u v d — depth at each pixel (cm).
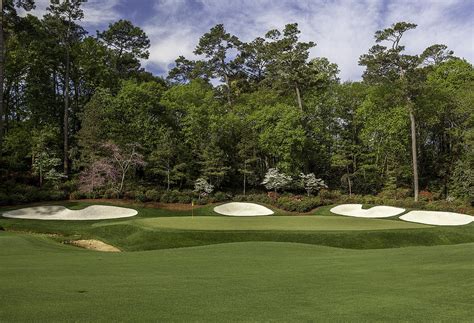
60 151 4247
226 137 4538
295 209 3734
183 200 3719
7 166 3941
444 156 4772
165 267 1056
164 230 1944
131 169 4072
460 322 551
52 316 568
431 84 4584
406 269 960
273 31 4888
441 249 1266
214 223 2230
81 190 3528
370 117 4612
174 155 4141
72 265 1076
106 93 4297
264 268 1038
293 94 5203
